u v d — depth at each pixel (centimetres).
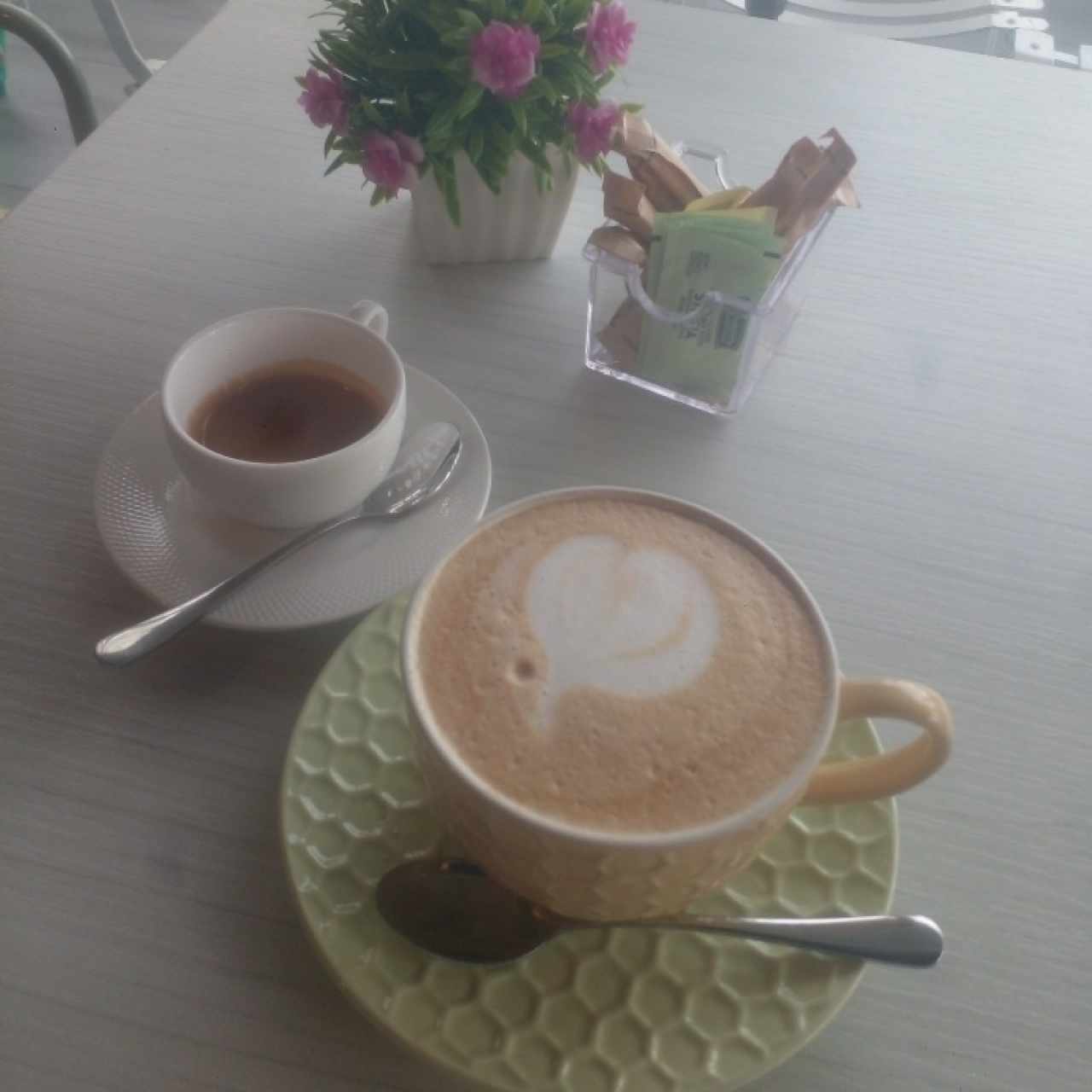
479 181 68
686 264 60
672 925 41
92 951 42
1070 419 67
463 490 58
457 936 40
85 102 96
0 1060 39
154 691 50
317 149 84
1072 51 174
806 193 61
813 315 73
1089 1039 41
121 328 69
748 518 60
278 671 52
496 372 68
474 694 37
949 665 54
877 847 44
